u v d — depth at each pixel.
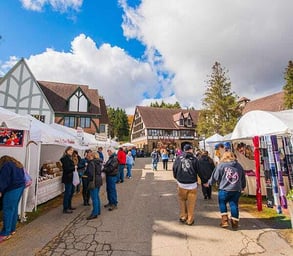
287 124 5.99
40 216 6.10
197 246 4.09
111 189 6.79
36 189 6.61
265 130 6.54
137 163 27.50
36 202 6.65
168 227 5.09
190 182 5.21
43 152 11.23
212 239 4.39
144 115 50.78
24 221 5.61
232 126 26.55
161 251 3.91
